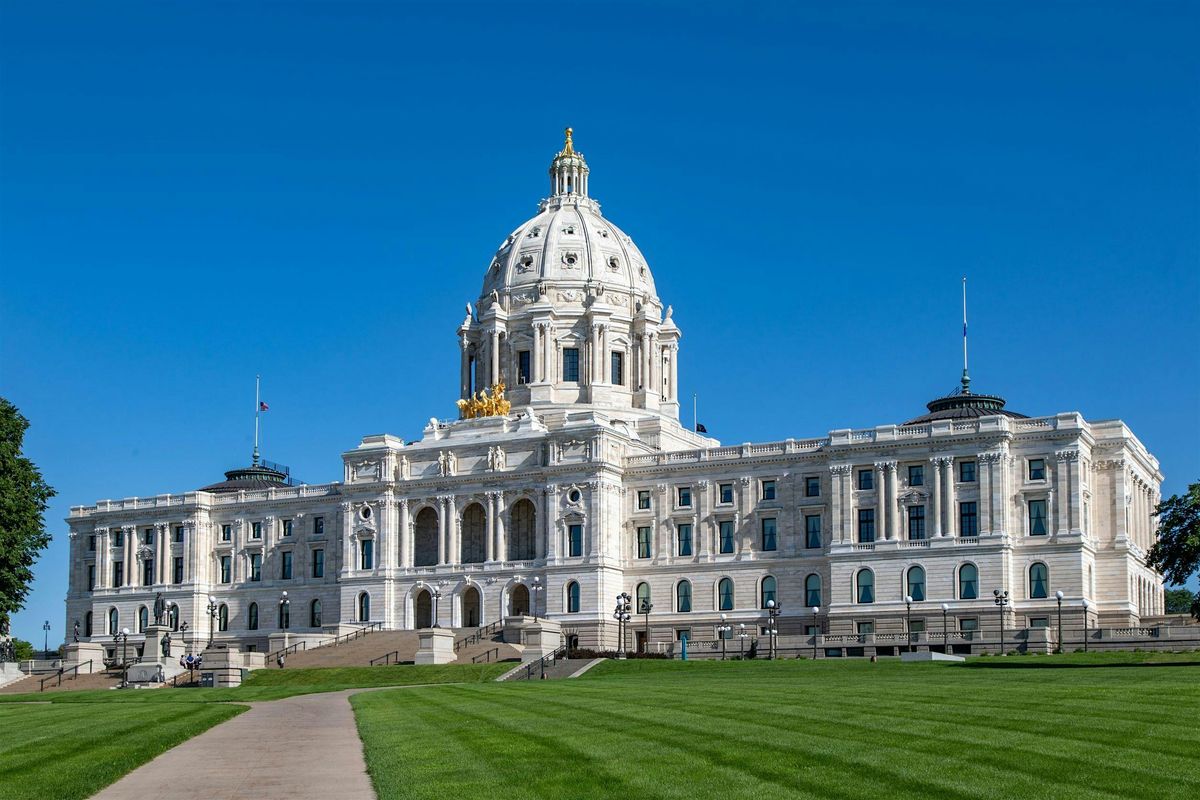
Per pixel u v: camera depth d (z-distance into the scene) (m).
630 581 195.12
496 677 146.38
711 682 109.62
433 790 46.91
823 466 184.88
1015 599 170.75
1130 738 51.38
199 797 49.47
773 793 43.00
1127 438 175.50
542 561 195.25
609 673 140.62
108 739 67.06
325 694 121.62
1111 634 148.62
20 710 96.69
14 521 142.38
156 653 163.25
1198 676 94.62
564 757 52.94
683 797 43.06
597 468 192.75
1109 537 173.88
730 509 190.38
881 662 132.25
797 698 77.62
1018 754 48.12
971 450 174.00
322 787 50.69
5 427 145.88
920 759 47.88
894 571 176.38
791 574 185.50
